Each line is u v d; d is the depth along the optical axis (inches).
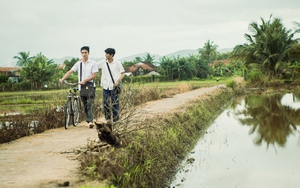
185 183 274.8
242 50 1610.5
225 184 271.1
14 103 1111.0
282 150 381.7
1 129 319.6
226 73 2933.1
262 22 1625.2
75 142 287.4
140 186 220.5
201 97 762.2
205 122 576.1
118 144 240.4
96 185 174.9
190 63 2933.1
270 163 328.5
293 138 448.5
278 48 1550.2
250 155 361.1
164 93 927.0
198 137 465.4
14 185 174.6
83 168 197.3
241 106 842.8
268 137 458.3
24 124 350.0
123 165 210.4
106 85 338.6
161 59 2962.6
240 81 1493.6
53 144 280.5
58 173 194.5
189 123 479.5
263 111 734.5
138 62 3988.7
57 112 401.7
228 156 358.6
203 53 4042.8
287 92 1201.4
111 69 339.0
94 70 354.9
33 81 2353.6
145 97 748.0
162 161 292.7
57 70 2613.2
